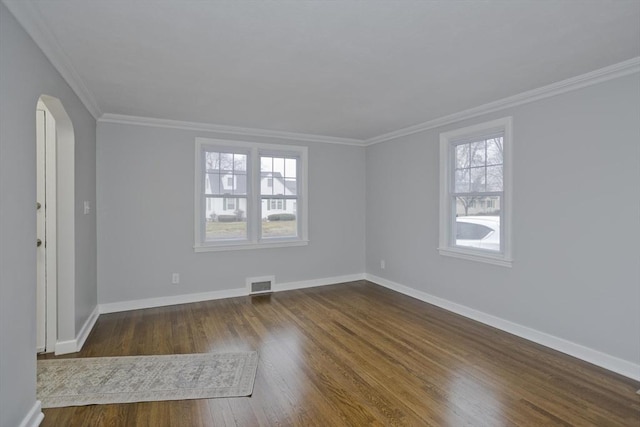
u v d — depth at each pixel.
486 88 3.11
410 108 3.72
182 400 2.26
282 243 5.01
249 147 4.79
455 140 4.07
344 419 2.07
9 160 1.72
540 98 3.13
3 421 1.67
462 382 2.48
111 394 2.32
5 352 1.68
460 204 4.04
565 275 2.97
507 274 3.46
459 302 4.00
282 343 3.17
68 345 2.95
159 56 2.44
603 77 2.68
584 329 2.85
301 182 5.19
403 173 4.83
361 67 2.64
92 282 3.68
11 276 1.75
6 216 1.69
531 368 2.69
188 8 1.84
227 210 4.70
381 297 4.69
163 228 4.29
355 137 5.31
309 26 2.04
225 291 4.67
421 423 2.03
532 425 2.01
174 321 3.74
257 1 1.78
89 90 3.12
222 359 2.84
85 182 3.36
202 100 3.44
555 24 2.02
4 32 1.65
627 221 2.59
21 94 1.85
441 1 1.79
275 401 2.25
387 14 1.91
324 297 4.69
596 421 2.05
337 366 2.72
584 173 2.83
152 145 4.22
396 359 2.85
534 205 3.20
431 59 2.49
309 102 3.52
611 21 1.98
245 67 2.63
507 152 3.42
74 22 1.98
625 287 2.60
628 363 2.58
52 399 2.25
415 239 4.64
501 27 2.05
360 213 5.64
